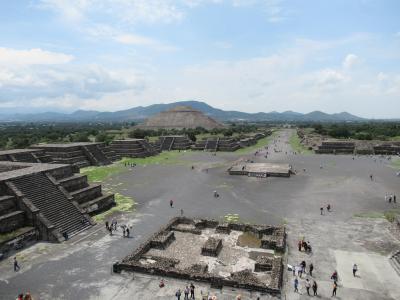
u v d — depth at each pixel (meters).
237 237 42.31
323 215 50.62
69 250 38.06
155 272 32.31
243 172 86.50
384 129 195.25
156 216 50.69
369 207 54.84
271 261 33.69
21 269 33.50
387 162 106.94
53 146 96.94
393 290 29.44
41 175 48.81
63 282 30.97
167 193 65.75
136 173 88.94
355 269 31.95
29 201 42.19
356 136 165.50
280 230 41.78
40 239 41.19
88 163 100.88
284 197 62.12
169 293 29.30
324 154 132.00
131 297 28.58
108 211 53.25
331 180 77.75
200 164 106.00
